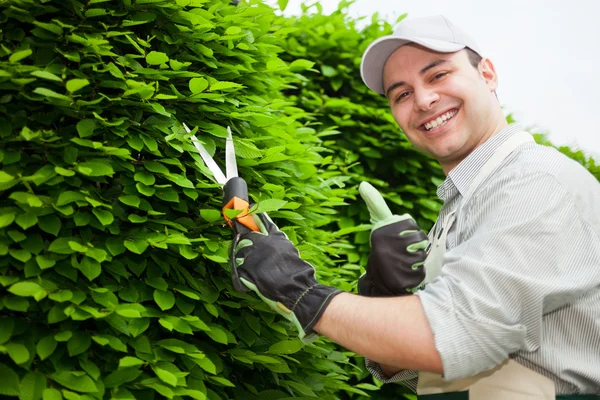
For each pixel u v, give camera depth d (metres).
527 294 1.39
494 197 1.55
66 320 1.52
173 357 1.60
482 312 1.38
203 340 1.81
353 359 3.23
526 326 1.43
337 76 4.39
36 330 1.49
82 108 1.64
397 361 1.43
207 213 1.66
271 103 2.16
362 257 3.77
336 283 2.47
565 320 1.54
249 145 1.87
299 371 2.07
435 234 1.88
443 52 1.81
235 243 1.60
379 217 1.65
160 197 1.67
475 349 1.38
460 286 1.41
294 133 2.43
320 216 2.29
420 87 1.83
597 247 1.51
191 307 1.68
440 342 1.37
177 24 1.92
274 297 1.54
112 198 1.71
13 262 1.49
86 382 1.42
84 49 1.68
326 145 4.00
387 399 3.27
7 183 1.46
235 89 1.98
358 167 3.97
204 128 1.86
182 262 1.79
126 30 1.82
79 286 1.56
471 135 1.83
